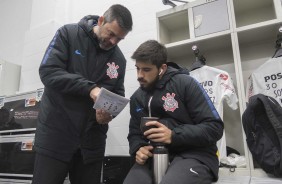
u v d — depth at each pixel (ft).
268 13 6.35
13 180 6.17
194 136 3.38
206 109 3.67
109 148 7.72
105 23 4.06
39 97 6.30
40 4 10.10
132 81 7.84
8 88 9.25
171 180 2.93
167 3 6.51
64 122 4.00
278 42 5.46
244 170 4.80
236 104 5.61
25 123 6.40
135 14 8.29
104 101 3.71
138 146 3.92
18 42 11.25
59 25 9.35
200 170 3.21
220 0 5.93
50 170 3.81
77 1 9.70
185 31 7.23
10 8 12.09
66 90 3.91
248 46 6.43
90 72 4.36
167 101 3.98
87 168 4.35
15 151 6.32
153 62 3.82
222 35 5.68
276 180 3.79
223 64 6.63
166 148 3.43
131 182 3.36
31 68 9.27
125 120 7.64
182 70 4.38
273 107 4.45
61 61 4.11
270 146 4.35
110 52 4.59
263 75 5.30
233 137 6.21
